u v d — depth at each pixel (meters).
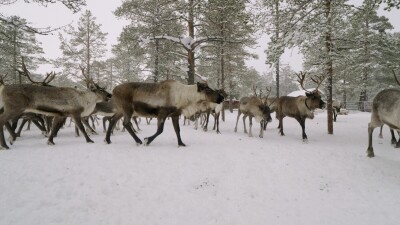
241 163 5.83
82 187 4.19
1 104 6.84
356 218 3.54
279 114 10.90
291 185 4.73
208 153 6.53
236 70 27.20
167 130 11.22
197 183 4.62
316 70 11.31
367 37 11.05
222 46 16.89
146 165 5.40
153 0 15.84
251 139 9.23
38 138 8.75
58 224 3.15
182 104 7.29
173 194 4.16
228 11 14.29
